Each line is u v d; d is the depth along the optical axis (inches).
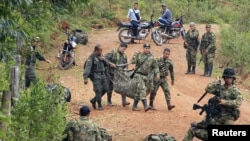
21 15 914.1
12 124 706.8
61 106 793.6
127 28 2292.1
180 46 2317.9
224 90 848.9
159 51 2176.4
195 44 1806.1
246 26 2429.9
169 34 2379.4
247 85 1706.4
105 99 1430.9
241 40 2092.8
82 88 1535.4
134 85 1272.1
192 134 888.3
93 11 2957.7
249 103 1467.8
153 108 1311.5
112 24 2960.1
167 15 2367.1
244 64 1951.3
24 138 719.1
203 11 3486.7
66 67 1824.6
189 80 1722.4
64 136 786.8
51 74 1496.1
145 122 1181.1
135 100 1279.5
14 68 793.6
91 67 1266.0
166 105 1382.9
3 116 387.9
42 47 2074.3
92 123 823.1
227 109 846.5
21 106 730.2
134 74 1279.5
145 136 1075.9
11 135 695.1
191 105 1396.4
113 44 2330.2
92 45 2297.0
